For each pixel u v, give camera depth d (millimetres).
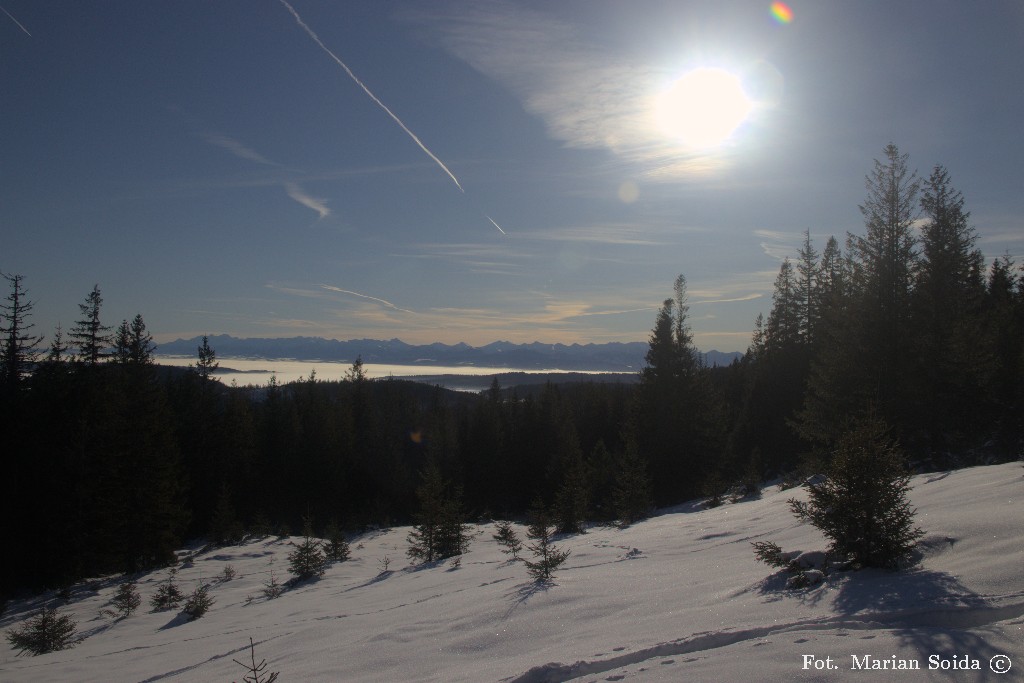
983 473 10758
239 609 14820
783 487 22797
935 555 6359
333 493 52406
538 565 9672
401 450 66250
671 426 41781
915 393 20688
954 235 22672
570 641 5781
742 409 48188
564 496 23516
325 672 6230
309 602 13727
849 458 6645
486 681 4977
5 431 26797
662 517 24875
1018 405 20641
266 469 51906
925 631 4457
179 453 37906
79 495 26547
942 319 21031
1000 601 4828
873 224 22750
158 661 9242
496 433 57625
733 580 7188
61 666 10203
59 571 25641
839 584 6016
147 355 45875
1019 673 3666
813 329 39500
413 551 19703
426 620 7852
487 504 55500
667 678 4172
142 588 21188
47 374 30625
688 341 43344
